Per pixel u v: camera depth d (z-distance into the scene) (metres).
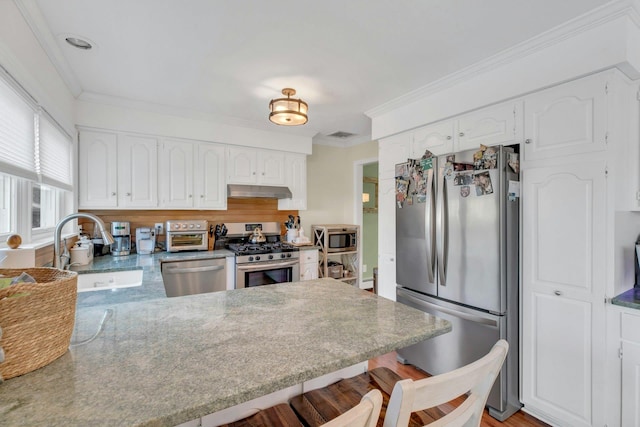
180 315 1.24
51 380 0.75
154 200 3.24
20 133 1.61
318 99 2.92
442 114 2.56
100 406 0.66
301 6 1.61
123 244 3.11
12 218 1.70
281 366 0.84
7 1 1.39
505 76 2.13
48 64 1.99
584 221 1.75
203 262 3.20
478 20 1.72
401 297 2.63
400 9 1.63
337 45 1.99
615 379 1.66
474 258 2.08
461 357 2.17
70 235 2.56
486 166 2.01
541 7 1.61
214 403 0.69
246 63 2.23
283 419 1.02
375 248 5.59
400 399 0.66
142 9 1.63
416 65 2.25
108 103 2.96
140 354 0.90
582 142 1.78
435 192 2.33
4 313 0.72
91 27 1.79
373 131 3.29
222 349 0.94
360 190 4.86
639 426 1.58
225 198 3.64
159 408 0.66
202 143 3.51
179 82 2.56
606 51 1.66
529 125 2.03
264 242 4.07
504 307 1.96
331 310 1.33
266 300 1.47
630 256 1.88
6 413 0.63
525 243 2.02
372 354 0.96
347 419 0.57
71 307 0.89
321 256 4.42
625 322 1.62
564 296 1.83
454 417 0.79
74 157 2.78
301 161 4.19
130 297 1.66
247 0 1.56
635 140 1.84
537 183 1.96
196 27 1.80
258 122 3.64
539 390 1.94
